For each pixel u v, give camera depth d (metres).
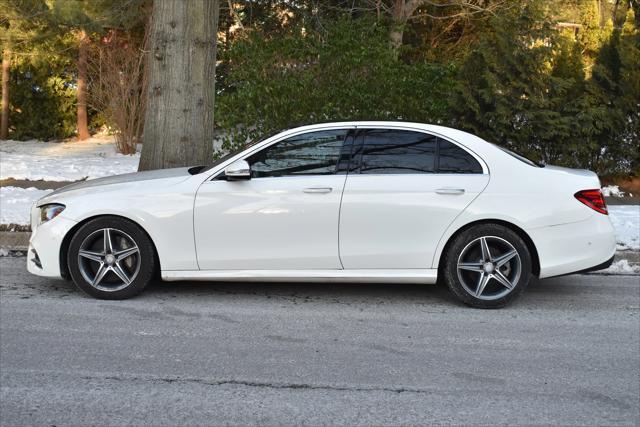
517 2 16.61
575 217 6.00
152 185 6.11
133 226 6.07
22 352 4.88
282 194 6.00
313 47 11.59
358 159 6.09
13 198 10.97
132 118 18.75
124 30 19.61
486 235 5.99
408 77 11.74
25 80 21.83
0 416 3.86
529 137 12.67
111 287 6.16
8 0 16.88
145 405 4.02
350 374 4.55
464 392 4.29
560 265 6.01
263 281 6.33
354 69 11.61
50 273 6.16
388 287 6.90
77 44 20.00
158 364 4.68
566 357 4.96
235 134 11.52
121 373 4.51
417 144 6.12
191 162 8.60
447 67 12.37
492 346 5.17
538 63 12.50
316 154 6.12
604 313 6.13
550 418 3.93
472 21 20.14
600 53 13.25
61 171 14.41
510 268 6.08
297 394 4.21
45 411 3.93
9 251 8.31
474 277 6.13
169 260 6.07
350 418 3.88
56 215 6.12
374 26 11.99
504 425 3.83
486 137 12.49
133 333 5.32
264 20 19.30
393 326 5.62
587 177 6.18
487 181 6.01
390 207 5.96
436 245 5.99
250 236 6.02
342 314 5.94
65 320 5.62
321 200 5.97
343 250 6.01
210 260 6.06
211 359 4.79
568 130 12.53
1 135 21.91
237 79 12.16
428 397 4.20
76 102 22.36
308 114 11.45
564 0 19.56
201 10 8.48
